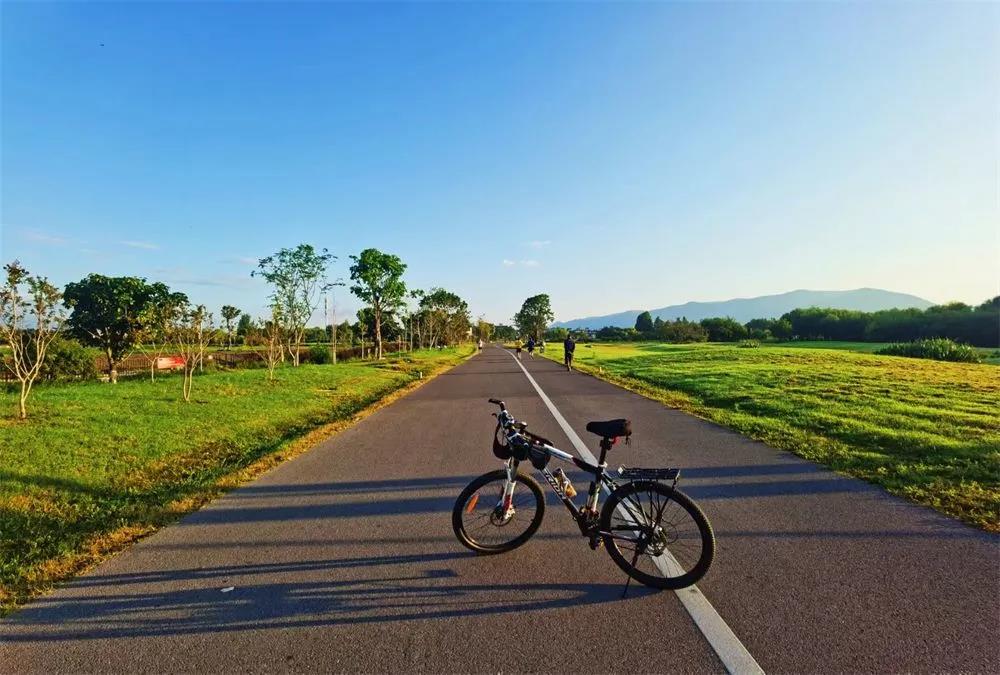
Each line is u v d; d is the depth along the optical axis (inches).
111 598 136.4
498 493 165.0
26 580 146.8
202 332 568.7
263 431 376.2
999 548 150.2
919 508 184.2
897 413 362.0
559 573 144.0
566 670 101.9
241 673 104.5
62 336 848.9
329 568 151.1
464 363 1333.7
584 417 417.4
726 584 133.6
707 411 421.4
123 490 236.7
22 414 367.9
